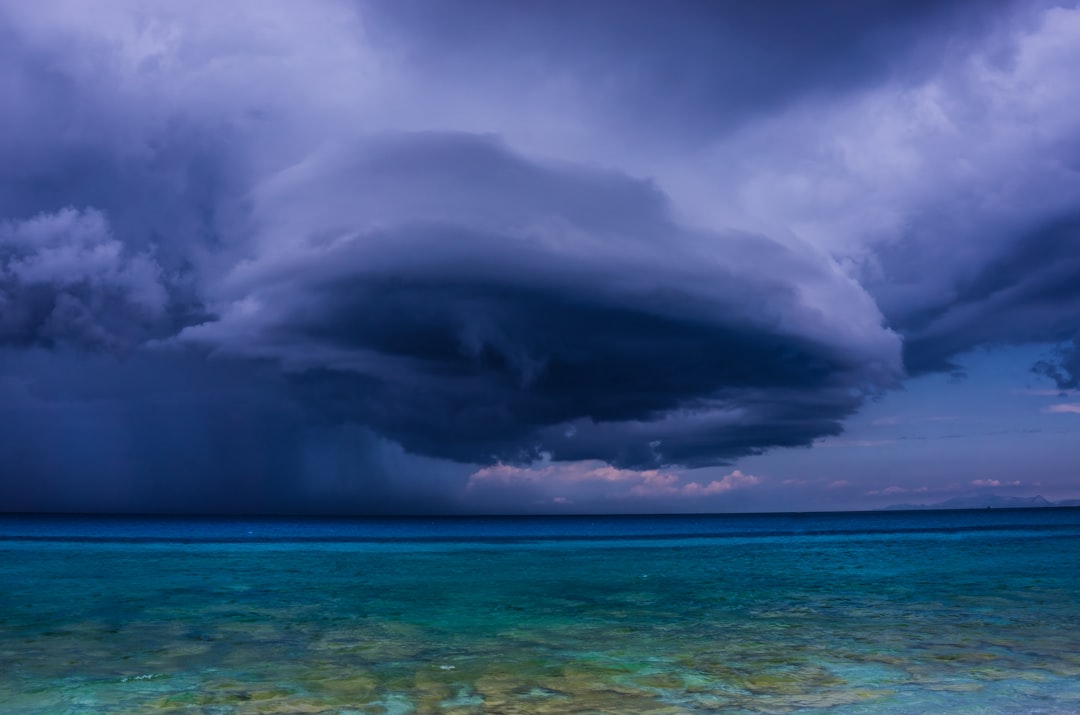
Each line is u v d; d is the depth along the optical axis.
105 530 90.88
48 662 12.58
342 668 12.12
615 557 40.09
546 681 11.17
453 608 19.67
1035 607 18.94
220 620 17.50
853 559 36.97
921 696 10.19
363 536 75.19
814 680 11.17
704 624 16.78
